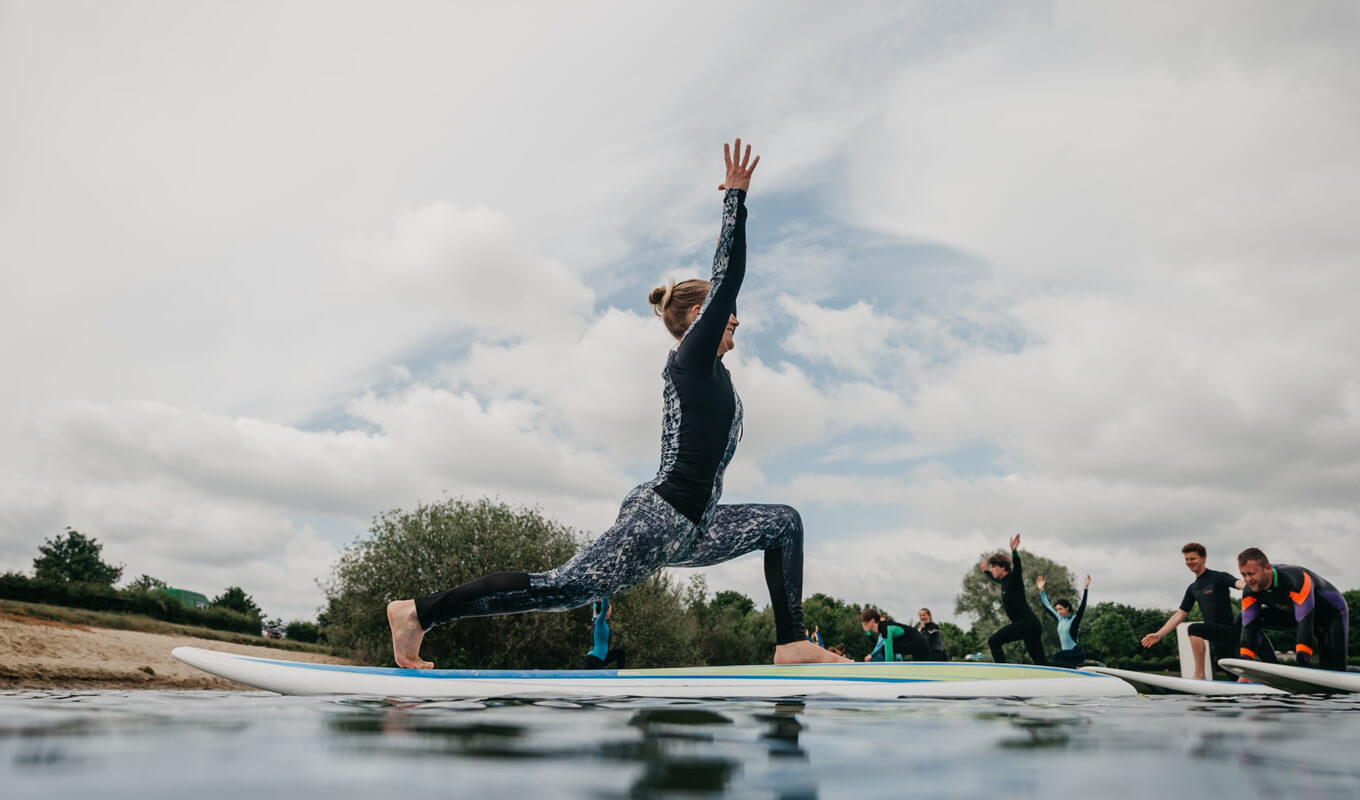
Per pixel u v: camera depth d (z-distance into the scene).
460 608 2.81
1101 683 3.06
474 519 19.50
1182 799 0.74
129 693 2.37
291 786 0.75
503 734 1.21
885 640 9.84
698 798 0.72
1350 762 1.01
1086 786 0.81
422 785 0.76
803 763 0.95
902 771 0.90
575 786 0.77
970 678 2.96
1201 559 7.33
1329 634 5.07
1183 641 7.53
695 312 3.21
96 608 23.86
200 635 23.59
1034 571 52.22
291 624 29.05
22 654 13.55
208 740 1.08
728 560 3.29
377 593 18.38
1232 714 2.04
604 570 2.80
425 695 2.48
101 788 0.73
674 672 2.98
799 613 3.28
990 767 0.93
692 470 2.90
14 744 1.01
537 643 17.66
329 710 1.65
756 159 2.98
